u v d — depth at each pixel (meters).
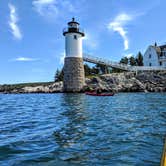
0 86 79.44
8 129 10.04
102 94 35.94
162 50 65.56
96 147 6.90
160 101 24.20
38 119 13.10
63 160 5.75
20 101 29.72
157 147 6.71
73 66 47.16
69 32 46.81
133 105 20.39
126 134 8.60
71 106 20.22
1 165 5.43
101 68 74.44
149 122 11.19
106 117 13.27
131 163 5.42
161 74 53.69
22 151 6.55
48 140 7.89
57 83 57.09
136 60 82.06
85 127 10.18
